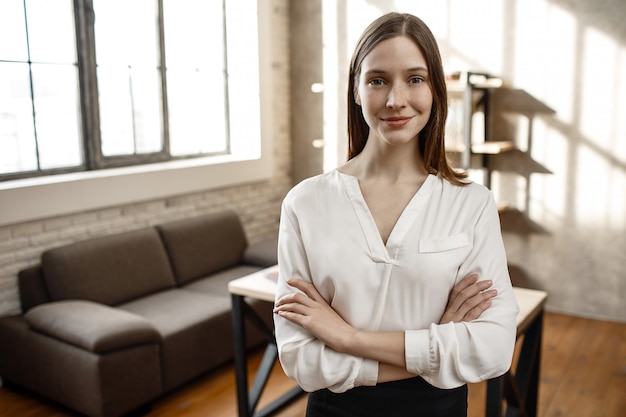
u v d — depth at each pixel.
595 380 3.52
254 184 5.40
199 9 5.00
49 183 3.61
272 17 5.37
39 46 3.84
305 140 5.71
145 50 4.56
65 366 3.07
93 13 4.13
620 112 4.28
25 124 3.79
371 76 1.14
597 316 4.56
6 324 3.40
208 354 3.57
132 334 3.06
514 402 2.54
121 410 3.04
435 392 1.23
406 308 1.19
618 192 4.36
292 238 1.27
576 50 4.36
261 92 5.24
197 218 4.55
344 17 5.31
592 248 4.51
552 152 4.55
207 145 5.22
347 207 1.23
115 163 4.36
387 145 1.23
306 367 1.20
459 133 4.59
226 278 4.38
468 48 4.75
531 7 4.48
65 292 3.54
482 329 1.15
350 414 1.25
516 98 4.62
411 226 1.19
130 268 3.90
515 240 4.79
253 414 3.07
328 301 1.25
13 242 3.54
